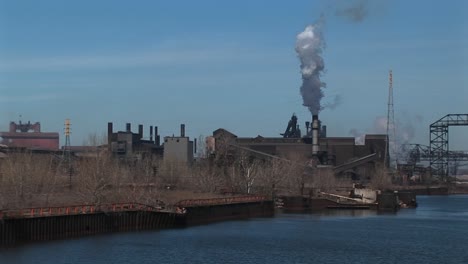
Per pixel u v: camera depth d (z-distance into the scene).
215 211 136.88
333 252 89.19
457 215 166.75
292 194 195.25
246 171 185.38
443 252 91.12
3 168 137.50
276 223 132.75
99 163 139.75
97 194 117.12
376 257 85.69
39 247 84.94
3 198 111.12
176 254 83.56
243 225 126.62
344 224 132.38
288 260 81.44
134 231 108.12
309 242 99.31
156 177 174.88
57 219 93.69
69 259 77.06
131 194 132.62
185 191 175.00
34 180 134.50
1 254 78.75
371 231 118.06
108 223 104.50
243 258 82.00
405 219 149.25
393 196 189.38
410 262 82.38
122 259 78.50
